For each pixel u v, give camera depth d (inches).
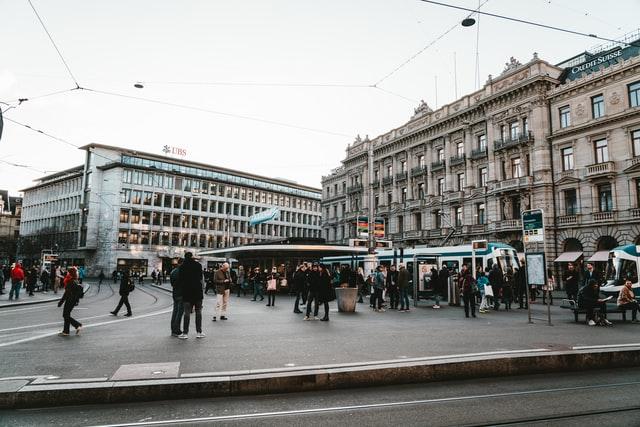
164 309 710.5
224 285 537.3
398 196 2084.2
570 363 298.2
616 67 1252.5
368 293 1104.8
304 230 3725.4
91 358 292.4
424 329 446.3
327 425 187.9
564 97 1396.4
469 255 989.8
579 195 1331.2
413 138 2007.9
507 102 1552.7
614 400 226.8
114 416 198.5
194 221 3029.0
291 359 287.4
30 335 402.6
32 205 3614.7
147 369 256.1
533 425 189.3
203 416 198.8
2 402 209.0
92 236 2758.4
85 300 965.2
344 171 2573.8
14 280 884.6
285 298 1001.5
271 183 3516.2
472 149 1708.9
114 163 2714.1
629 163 1216.2
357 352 312.5
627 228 1205.7
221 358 291.3
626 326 497.0
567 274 652.7
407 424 189.2
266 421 192.9
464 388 249.6
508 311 689.0
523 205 1471.5
